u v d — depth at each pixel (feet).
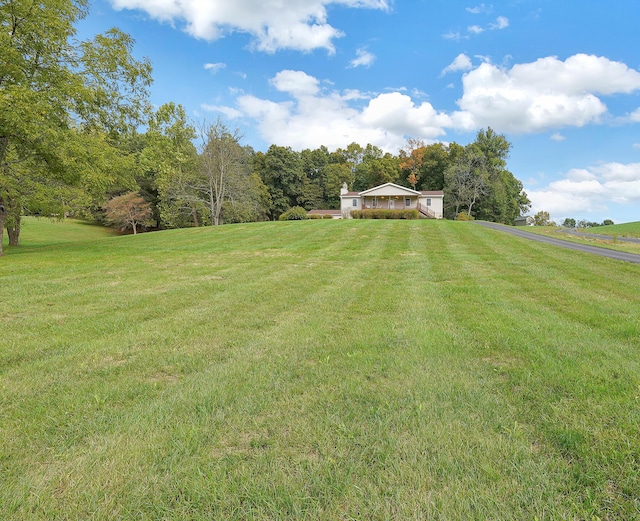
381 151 218.38
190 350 11.43
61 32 34.04
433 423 7.15
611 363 10.02
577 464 5.93
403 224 70.95
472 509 5.10
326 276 25.82
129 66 41.60
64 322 14.42
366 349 11.39
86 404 8.00
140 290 20.76
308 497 5.33
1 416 7.50
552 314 15.60
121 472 5.86
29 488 5.49
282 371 9.77
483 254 38.11
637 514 4.98
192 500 5.31
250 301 18.24
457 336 12.59
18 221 55.52
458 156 165.27
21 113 30.07
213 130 104.17
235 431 7.00
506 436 6.73
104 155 38.78
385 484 5.57
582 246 48.96
